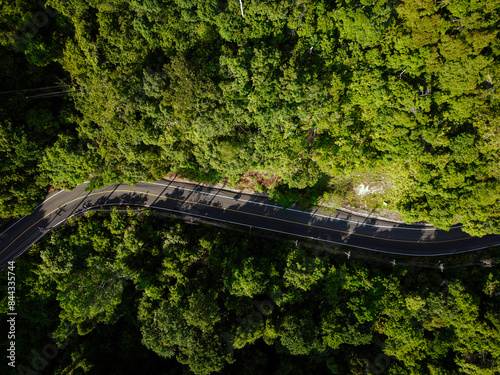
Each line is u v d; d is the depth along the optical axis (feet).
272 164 141.90
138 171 139.64
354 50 121.39
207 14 113.80
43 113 130.72
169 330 141.49
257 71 118.52
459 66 114.32
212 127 124.57
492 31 110.63
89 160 139.64
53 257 152.87
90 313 143.33
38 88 132.98
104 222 159.84
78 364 156.87
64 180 147.13
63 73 138.62
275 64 119.24
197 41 123.24
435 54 116.16
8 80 126.00
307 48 120.57
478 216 136.87
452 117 127.54
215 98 121.08
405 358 152.87
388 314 150.82
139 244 156.56
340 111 134.82
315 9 115.44
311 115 129.80
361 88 126.31
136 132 128.77
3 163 130.52
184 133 132.57
